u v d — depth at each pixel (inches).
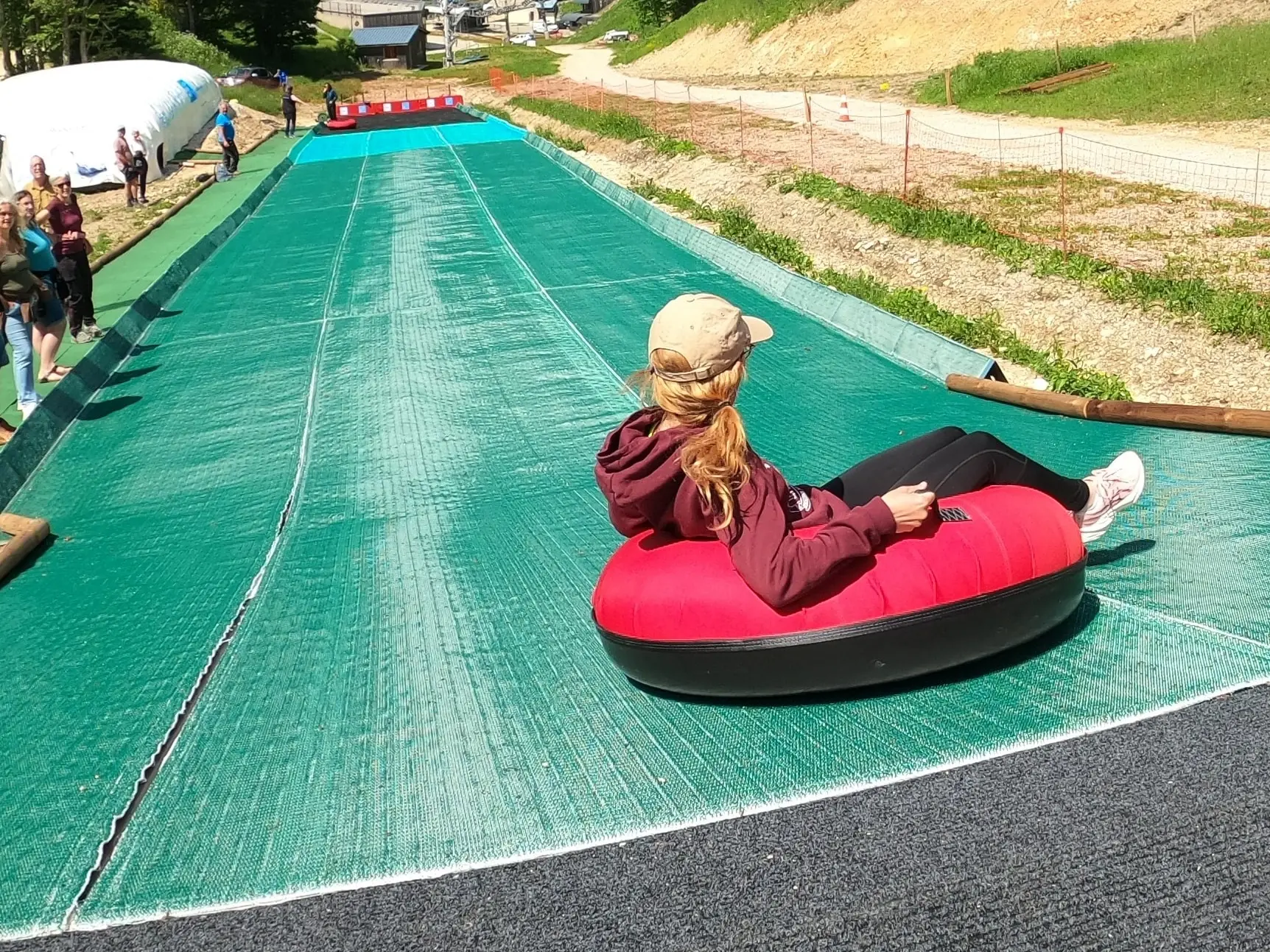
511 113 1625.2
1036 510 157.2
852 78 1515.7
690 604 150.6
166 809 159.3
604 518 261.4
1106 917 118.0
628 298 507.5
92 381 442.0
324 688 192.5
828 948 118.3
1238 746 140.1
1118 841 127.3
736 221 659.4
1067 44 1280.8
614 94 1637.6
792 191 709.3
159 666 211.2
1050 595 154.6
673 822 138.9
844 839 132.5
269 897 135.3
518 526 264.1
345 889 135.3
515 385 393.1
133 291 607.2
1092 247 511.2
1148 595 182.9
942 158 778.2
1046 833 129.3
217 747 175.9
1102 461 269.1
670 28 2385.6
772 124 1063.0
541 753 159.2
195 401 417.1
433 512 282.8
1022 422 311.4
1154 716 147.9
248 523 293.3
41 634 236.7
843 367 384.8
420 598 228.2
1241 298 400.8
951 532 151.9
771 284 494.3
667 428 143.0
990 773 140.6
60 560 284.4
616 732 161.2
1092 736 145.1
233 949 127.9
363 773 161.6
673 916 124.6
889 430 316.2
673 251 598.5
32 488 342.6
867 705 156.9
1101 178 655.1
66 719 193.9
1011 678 159.8
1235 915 116.4
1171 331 401.4
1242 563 193.0
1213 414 272.5
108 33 2156.7
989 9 1445.6
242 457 350.0
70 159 1071.6
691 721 160.4
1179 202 580.4
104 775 171.9
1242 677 154.3
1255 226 515.8
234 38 2896.2
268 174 1051.9
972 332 436.8
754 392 365.7
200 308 568.4
